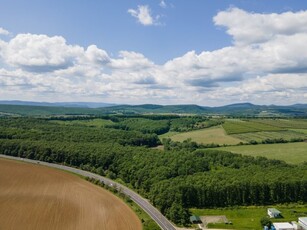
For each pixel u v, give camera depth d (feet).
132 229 388.78
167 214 432.25
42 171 634.84
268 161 648.79
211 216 444.14
